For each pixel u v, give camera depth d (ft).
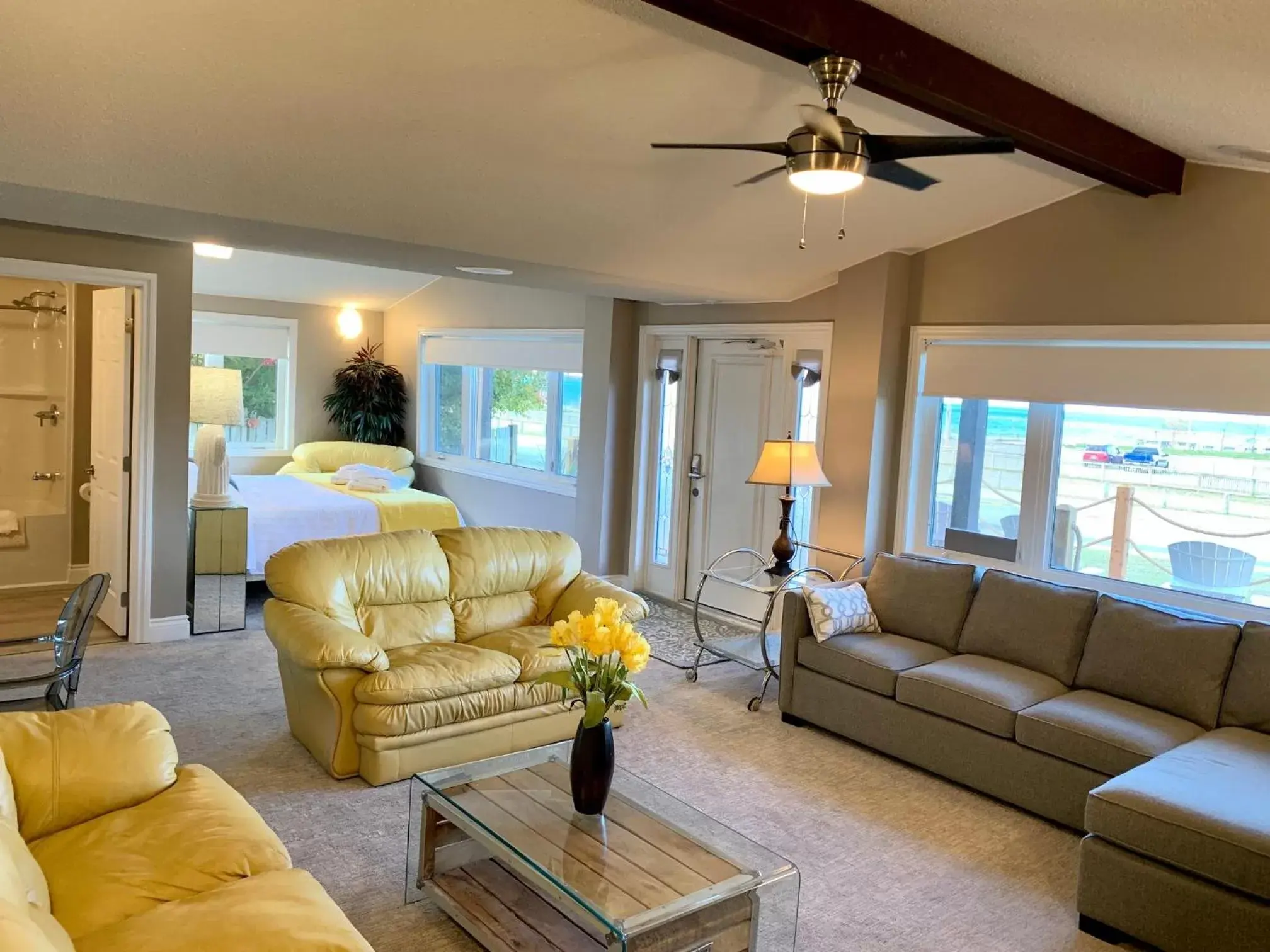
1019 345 15.51
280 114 10.18
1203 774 9.99
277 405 28.84
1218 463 13.65
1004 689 12.63
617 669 9.15
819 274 17.49
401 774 12.08
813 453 16.30
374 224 13.52
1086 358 14.64
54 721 8.32
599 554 22.85
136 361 16.53
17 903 5.62
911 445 17.11
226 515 17.89
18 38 8.50
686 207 13.78
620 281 17.63
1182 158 13.19
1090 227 14.47
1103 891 9.58
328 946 6.37
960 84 9.69
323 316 29.17
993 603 14.20
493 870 9.73
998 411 16.19
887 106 10.77
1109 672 12.73
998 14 8.50
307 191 12.16
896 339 16.98
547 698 13.21
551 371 24.41
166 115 10.01
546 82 9.88
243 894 6.96
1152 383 13.88
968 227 15.78
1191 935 9.05
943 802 12.57
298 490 23.02
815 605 14.64
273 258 24.63
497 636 14.12
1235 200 12.96
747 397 20.39
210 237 14.55
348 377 29.07
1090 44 8.93
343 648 11.81
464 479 27.71
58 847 7.54
